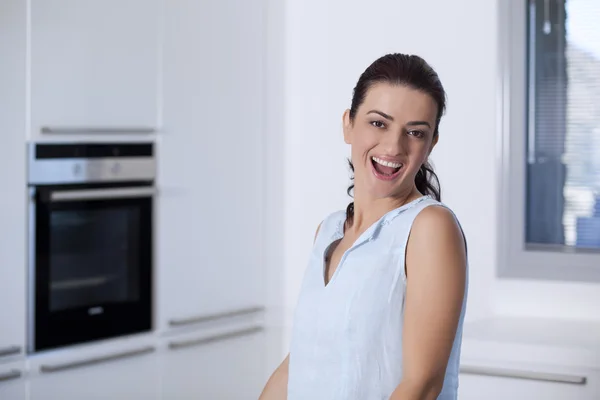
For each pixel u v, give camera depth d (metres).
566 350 2.50
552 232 3.01
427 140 1.26
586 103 2.94
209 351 2.98
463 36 2.96
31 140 2.46
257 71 3.09
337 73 3.12
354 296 1.25
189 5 2.84
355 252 1.28
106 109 2.63
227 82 2.98
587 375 2.49
